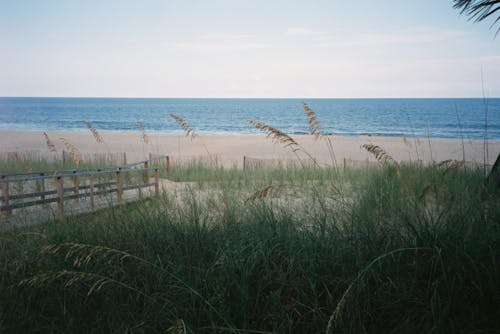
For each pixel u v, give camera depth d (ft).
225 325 10.79
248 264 12.32
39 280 11.96
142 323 10.87
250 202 19.35
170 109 530.68
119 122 277.03
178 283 11.95
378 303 11.07
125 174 40.34
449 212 14.03
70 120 291.17
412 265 11.35
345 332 10.09
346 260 12.34
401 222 14.14
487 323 9.70
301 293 11.62
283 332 10.61
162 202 21.17
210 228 16.08
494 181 20.93
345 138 140.56
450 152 94.27
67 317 11.60
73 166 46.29
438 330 9.47
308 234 14.06
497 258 10.57
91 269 12.94
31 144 113.09
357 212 15.74
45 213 21.29
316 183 26.61
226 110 508.94
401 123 259.80
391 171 27.30
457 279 10.43
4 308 11.82
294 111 478.59
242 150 105.19
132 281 12.51
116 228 15.65
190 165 52.24
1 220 19.35
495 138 152.56
